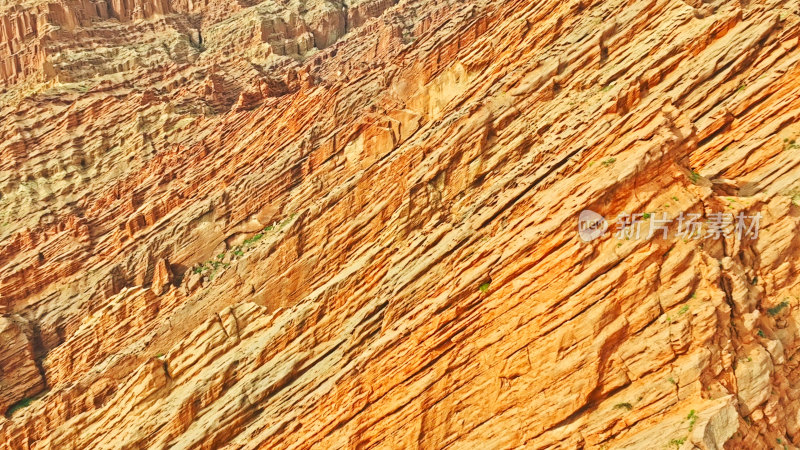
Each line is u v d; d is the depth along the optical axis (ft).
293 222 129.29
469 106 122.72
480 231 101.19
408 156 123.24
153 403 116.78
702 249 83.87
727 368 78.23
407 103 142.31
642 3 115.44
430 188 117.39
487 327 88.84
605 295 81.71
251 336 121.19
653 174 86.07
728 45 104.83
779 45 103.14
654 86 108.06
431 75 141.79
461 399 88.22
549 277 84.89
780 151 97.86
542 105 118.11
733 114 102.22
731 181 95.66
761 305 86.38
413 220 116.37
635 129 92.89
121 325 140.67
